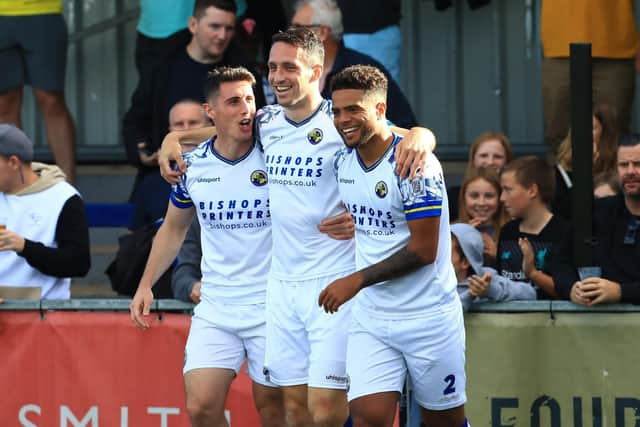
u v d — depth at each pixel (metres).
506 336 16.62
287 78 15.59
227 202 16.39
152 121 21.80
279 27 24.95
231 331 16.62
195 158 16.52
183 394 17.31
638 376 16.41
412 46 27.75
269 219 16.44
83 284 24.14
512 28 27.47
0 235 17.72
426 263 15.01
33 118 27.84
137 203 21.06
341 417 16.16
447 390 15.68
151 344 17.33
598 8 23.67
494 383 16.67
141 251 18.67
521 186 18.05
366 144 15.04
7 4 24.17
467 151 27.14
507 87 27.56
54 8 24.50
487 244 18.47
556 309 16.48
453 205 20.59
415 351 15.48
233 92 16.03
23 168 18.22
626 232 16.80
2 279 18.22
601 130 20.69
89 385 17.44
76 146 27.28
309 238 16.00
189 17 24.03
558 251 17.02
